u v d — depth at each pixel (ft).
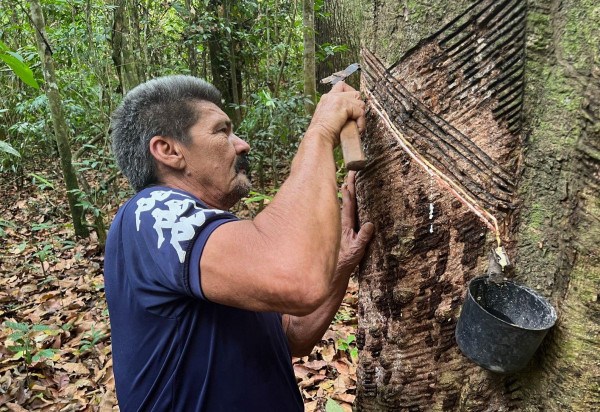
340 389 7.79
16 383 8.38
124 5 14.99
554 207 3.25
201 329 3.38
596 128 2.92
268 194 14.70
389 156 3.84
